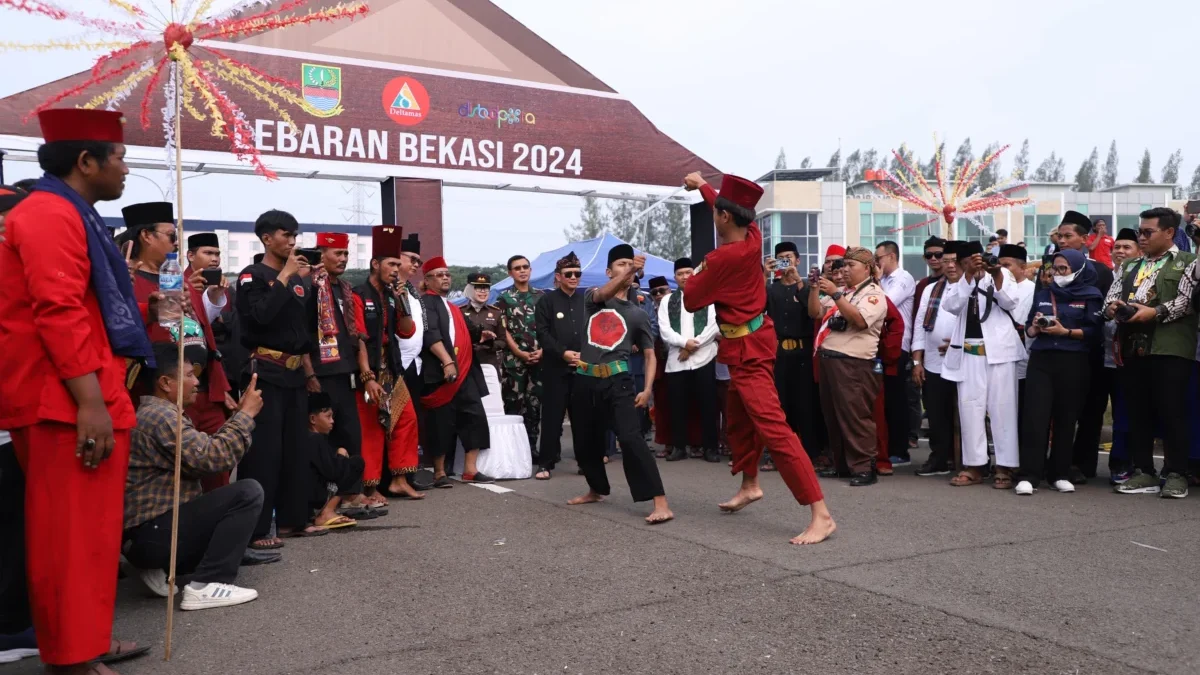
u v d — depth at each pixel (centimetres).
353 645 375
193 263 621
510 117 1044
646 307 1036
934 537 548
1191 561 487
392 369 706
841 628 383
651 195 1130
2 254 322
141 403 437
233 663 358
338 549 546
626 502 687
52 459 320
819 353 792
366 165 964
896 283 890
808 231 4506
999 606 410
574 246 1686
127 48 425
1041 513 621
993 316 732
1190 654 350
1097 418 764
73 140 334
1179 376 669
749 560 496
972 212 1445
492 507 674
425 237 996
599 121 1097
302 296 561
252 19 556
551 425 823
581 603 425
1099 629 379
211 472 436
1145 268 697
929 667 340
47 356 320
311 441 583
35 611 326
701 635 377
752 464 626
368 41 965
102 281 332
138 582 488
